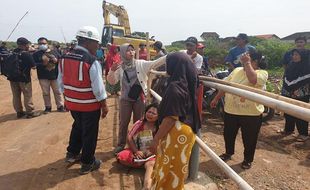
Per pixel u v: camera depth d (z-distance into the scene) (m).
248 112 4.70
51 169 4.94
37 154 5.64
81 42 4.52
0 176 4.71
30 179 4.60
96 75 4.40
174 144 2.91
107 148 5.83
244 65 4.55
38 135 6.88
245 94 2.47
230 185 4.32
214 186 4.07
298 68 6.66
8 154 5.68
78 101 4.50
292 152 5.86
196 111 2.98
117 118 8.12
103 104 4.54
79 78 4.42
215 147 5.89
